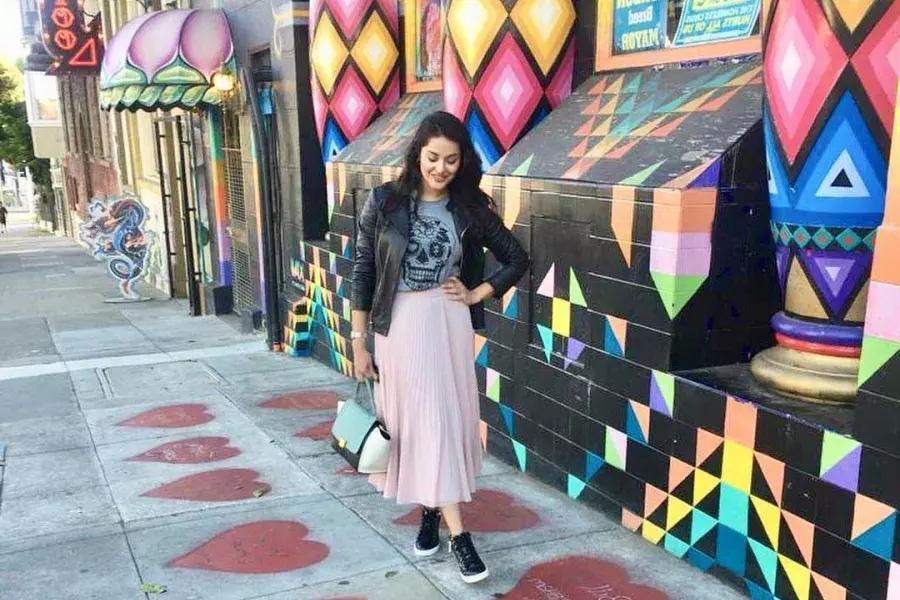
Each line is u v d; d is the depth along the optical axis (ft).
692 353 11.45
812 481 9.39
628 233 11.82
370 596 10.90
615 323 12.28
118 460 16.43
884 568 8.69
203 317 38.34
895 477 8.48
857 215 9.46
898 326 8.32
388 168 18.74
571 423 13.52
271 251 27.25
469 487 11.07
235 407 20.16
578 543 12.18
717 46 12.73
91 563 12.00
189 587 11.27
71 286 56.95
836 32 8.93
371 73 22.44
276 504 13.99
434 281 10.55
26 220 202.90
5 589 11.32
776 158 10.09
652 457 11.83
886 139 8.95
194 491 14.66
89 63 59.41
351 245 21.68
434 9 20.75
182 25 29.32
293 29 24.56
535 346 14.29
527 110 15.60
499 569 11.50
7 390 22.68
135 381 23.38
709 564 11.05
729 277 11.37
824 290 10.06
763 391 10.61
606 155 12.84
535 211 13.85
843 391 9.86
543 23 15.21
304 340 26.04
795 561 9.71
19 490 14.90
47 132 124.57
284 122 26.09
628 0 14.37
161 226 50.90
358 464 10.80
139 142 56.54
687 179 10.94
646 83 13.89
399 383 10.71
